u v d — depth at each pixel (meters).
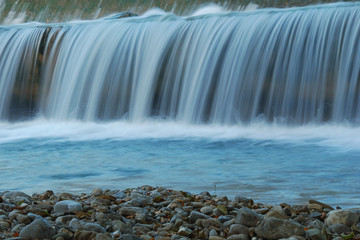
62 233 4.73
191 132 18.08
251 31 19.69
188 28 21.06
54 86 22.95
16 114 23.39
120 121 21.34
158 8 36.00
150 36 21.70
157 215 5.98
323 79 18.00
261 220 5.18
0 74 23.94
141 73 21.42
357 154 12.91
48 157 13.50
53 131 19.50
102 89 21.92
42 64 23.42
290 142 15.34
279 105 18.66
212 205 6.35
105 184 9.40
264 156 12.88
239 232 5.00
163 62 20.98
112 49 22.17
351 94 17.38
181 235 5.07
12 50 24.03
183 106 20.23
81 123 21.50
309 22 18.72
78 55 22.70
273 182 9.28
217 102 19.59
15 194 7.32
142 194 7.46
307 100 18.25
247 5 32.91
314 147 14.25
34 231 4.69
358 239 4.90
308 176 9.91
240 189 8.60
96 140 17.00
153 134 18.00
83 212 5.79
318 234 4.74
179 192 7.67
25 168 11.66
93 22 24.05
